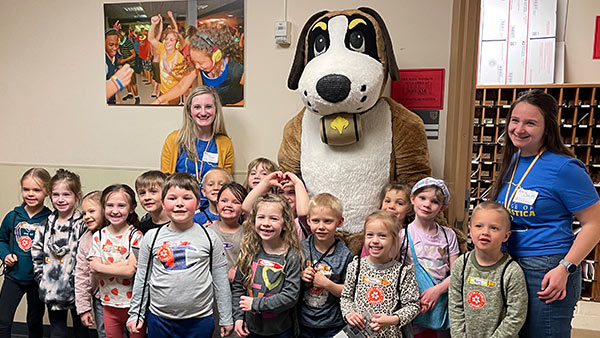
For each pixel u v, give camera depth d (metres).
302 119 2.02
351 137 1.80
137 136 2.54
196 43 2.39
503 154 1.60
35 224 2.12
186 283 1.65
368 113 1.89
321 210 1.65
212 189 2.01
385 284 1.58
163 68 2.45
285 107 2.34
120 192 1.86
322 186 1.88
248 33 2.34
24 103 2.66
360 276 1.62
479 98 3.66
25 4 2.59
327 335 1.68
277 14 2.29
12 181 2.73
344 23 1.80
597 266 3.51
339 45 1.78
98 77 2.55
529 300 1.48
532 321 1.47
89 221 1.93
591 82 3.53
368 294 1.59
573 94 3.47
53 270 2.00
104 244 1.87
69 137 2.63
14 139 2.71
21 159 2.71
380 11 2.18
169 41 2.43
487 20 3.62
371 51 1.80
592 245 1.40
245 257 1.71
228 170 2.26
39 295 2.02
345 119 1.79
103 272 1.82
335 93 1.68
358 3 2.20
